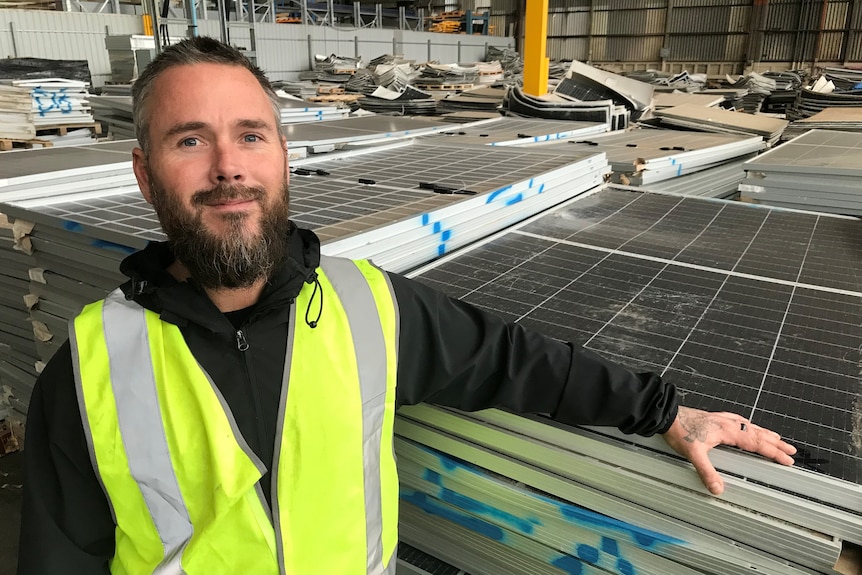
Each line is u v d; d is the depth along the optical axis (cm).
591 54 2139
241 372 119
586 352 130
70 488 114
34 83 544
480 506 144
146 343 116
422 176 278
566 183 295
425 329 132
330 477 120
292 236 130
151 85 114
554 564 138
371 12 1773
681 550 118
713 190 452
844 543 108
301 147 349
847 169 314
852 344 154
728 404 128
